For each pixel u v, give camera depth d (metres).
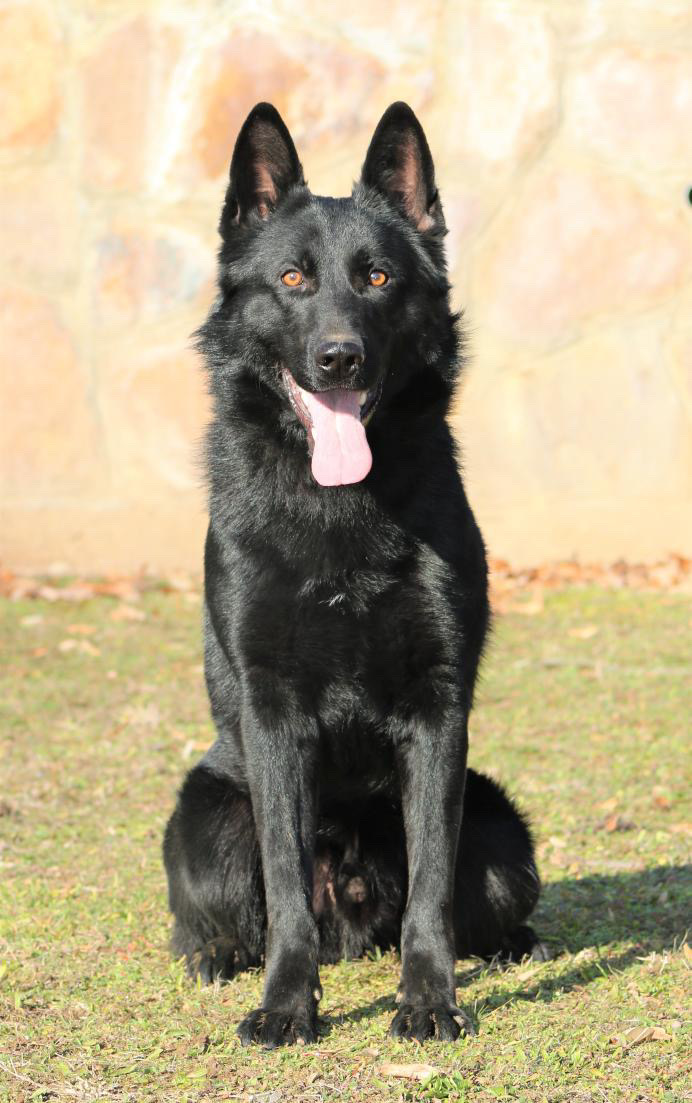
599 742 7.94
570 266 12.20
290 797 4.69
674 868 5.99
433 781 4.64
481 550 5.09
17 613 11.06
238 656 4.74
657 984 4.68
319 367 4.79
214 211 12.33
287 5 12.20
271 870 4.58
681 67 12.07
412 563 4.70
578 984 4.77
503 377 12.30
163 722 8.50
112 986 4.86
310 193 5.34
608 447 12.27
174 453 12.40
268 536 4.76
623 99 12.12
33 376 12.38
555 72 12.13
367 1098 3.91
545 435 12.29
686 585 11.55
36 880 5.96
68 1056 4.25
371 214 5.20
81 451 12.41
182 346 12.34
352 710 4.78
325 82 12.20
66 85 12.27
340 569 4.67
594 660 9.57
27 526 12.36
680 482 12.20
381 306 5.02
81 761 7.81
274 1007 4.38
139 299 12.38
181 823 5.09
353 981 5.00
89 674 9.53
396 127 5.33
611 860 6.17
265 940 5.09
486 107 12.16
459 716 4.69
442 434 5.07
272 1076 4.06
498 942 5.12
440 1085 3.92
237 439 5.04
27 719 8.58
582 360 12.23
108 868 6.18
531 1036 4.28
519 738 8.06
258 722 4.70
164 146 12.28
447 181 12.23
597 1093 3.90
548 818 6.74
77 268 12.38
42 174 12.34
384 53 12.19
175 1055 4.23
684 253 12.16
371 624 4.68
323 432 4.82
